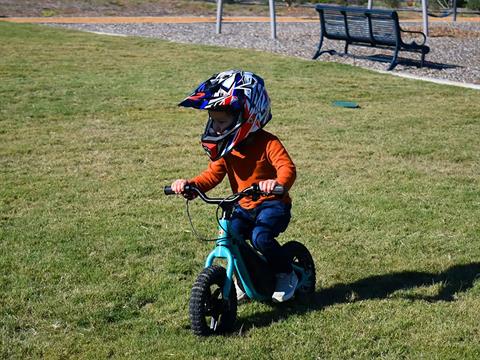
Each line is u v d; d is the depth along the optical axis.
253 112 4.68
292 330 4.93
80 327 4.95
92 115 11.00
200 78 13.69
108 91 12.47
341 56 17.22
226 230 4.79
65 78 13.37
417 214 7.25
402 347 4.72
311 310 5.23
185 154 9.19
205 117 11.10
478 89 13.70
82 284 5.57
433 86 13.80
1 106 11.31
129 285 5.57
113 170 8.46
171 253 6.19
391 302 5.35
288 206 5.05
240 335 4.86
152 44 17.66
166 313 5.17
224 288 4.79
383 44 16.05
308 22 27.91
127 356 4.59
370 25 16.03
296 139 9.96
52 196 7.54
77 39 17.97
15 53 15.57
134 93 12.40
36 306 5.20
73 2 31.19
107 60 15.24
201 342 4.75
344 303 5.34
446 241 6.59
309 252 5.75
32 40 17.41
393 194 7.84
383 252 6.31
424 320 5.07
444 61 17.25
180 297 5.41
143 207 7.27
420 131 10.55
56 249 6.20
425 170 8.77
